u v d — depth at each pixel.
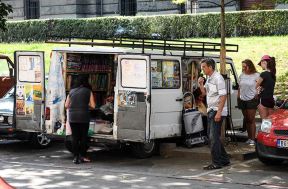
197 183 9.50
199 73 12.62
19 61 12.48
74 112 11.13
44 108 12.19
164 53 11.53
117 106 11.11
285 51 23.06
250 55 22.92
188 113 11.98
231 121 12.62
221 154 10.74
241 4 29.91
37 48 29.67
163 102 11.42
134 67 10.97
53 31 32.09
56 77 12.15
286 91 18.41
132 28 29.45
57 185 9.44
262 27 26.06
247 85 12.33
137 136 10.95
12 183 9.61
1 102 13.50
